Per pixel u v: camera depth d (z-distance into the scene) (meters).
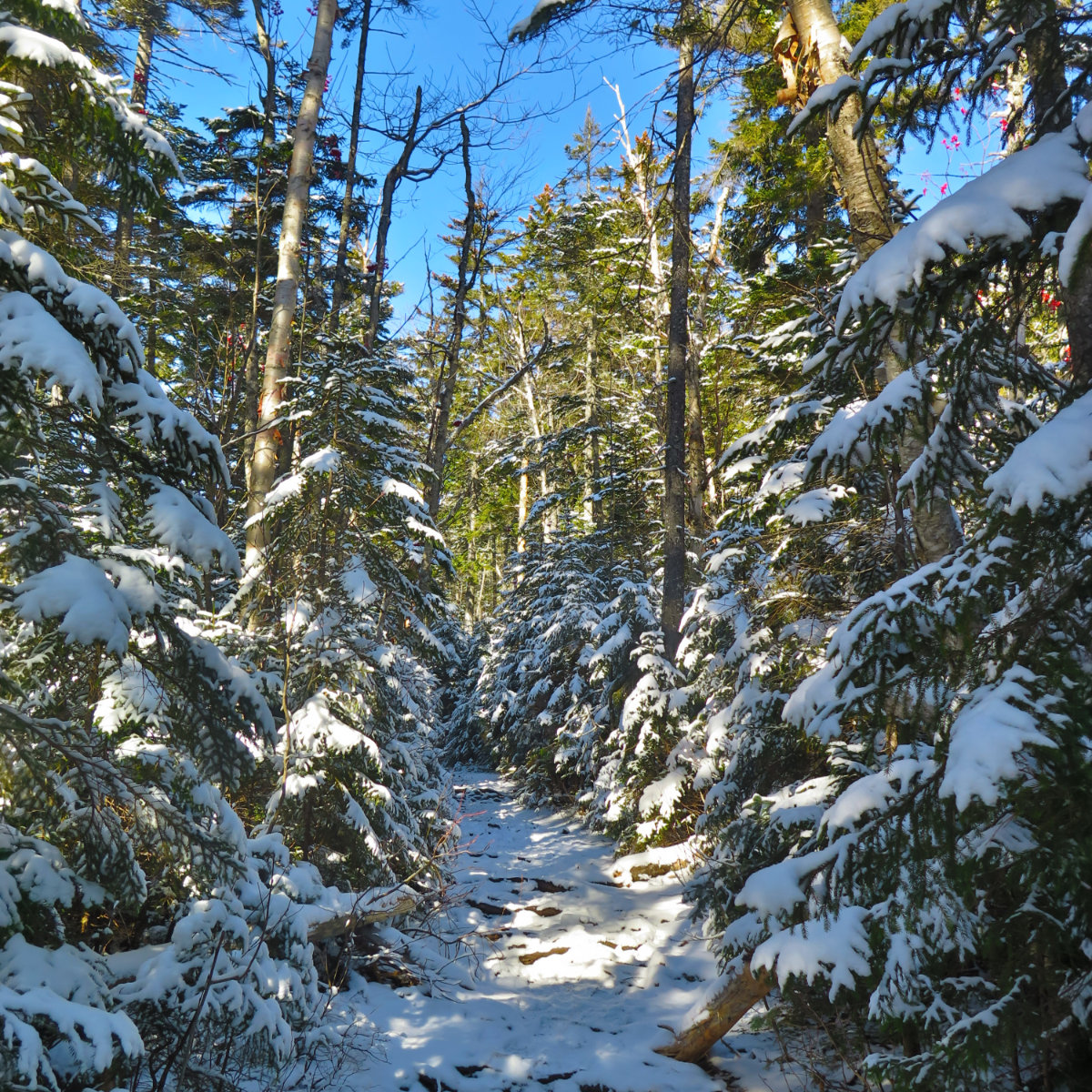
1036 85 3.23
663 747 10.16
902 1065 3.20
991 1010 2.95
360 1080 4.62
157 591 3.22
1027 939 2.98
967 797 2.31
